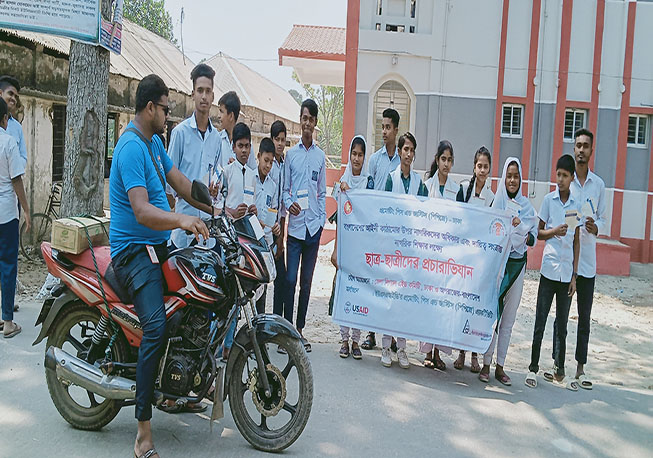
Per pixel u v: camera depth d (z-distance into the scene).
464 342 5.28
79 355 4.05
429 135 13.55
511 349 7.05
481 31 13.43
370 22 13.45
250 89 29.55
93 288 3.79
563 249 5.38
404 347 5.65
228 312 3.80
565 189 5.50
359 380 5.21
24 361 4.99
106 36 7.70
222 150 5.55
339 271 5.75
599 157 13.90
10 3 7.19
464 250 5.34
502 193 5.51
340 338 6.67
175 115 17.59
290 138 34.03
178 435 3.93
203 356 3.72
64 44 11.10
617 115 13.79
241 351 3.86
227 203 5.41
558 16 13.46
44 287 7.07
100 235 4.04
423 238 5.44
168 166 4.04
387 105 13.62
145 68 16.20
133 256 3.70
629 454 4.12
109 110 13.60
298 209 5.94
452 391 5.13
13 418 4.01
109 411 3.81
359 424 4.29
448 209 5.42
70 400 3.95
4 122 6.00
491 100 13.55
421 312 5.39
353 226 5.68
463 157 13.62
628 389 5.54
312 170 6.05
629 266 12.34
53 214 10.76
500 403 4.92
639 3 13.62
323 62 16.80
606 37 13.67
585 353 5.51
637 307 9.77
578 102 13.69
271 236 5.91
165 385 3.68
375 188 6.34
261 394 3.81
